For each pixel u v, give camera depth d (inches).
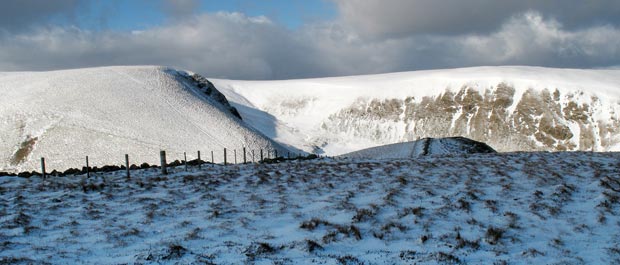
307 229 539.8
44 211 647.8
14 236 517.7
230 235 523.8
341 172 954.1
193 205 673.6
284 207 645.3
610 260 445.1
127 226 561.9
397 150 1947.6
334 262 427.5
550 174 850.1
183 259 430.0
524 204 645.3
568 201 666.2
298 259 438.9
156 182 878.4
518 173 884.6
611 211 606.9
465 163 1045.2
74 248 474.6
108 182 889.5
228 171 1014.4
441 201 661.3
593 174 844.0
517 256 454.9
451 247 479.2
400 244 492.4
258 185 821.2
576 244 494.9
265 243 472.1
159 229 550.0
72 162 2113.7
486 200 657.0
